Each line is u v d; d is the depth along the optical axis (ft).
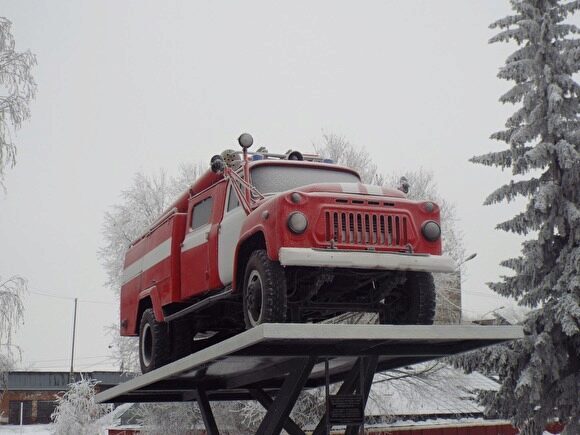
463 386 78.43
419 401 78.48
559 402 48.44
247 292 24.94
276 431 26.37
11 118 56.80
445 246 79.15
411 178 83.92
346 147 85.81
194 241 30.40
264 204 24.54
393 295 27.27
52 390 156.66
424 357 29.35
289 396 25.66
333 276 25.36
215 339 35.70
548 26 49.42
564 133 48.55
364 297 28.48
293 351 24.18
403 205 24.99
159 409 79.97
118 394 34.88
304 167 29.68
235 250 25.54
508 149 49.75
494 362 47.67
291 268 24.99
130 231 86.99
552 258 49.14
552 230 48.44
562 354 47.67
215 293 29.78
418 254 24.58
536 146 47.88
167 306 32.63
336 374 36.06
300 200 23.67
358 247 23.95
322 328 21.09
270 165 29.22
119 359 82.99
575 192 48.70
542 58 49.70
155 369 31.86
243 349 23.52
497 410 49.44
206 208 30.30
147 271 34.68
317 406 73.26
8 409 154.81
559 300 46.21
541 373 46.52
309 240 23.50
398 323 27.20
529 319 47.62
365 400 26.14
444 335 22.81
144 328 34.60
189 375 32.60
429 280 26.43
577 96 49.60
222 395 40.65
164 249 32.73
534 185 49.39
